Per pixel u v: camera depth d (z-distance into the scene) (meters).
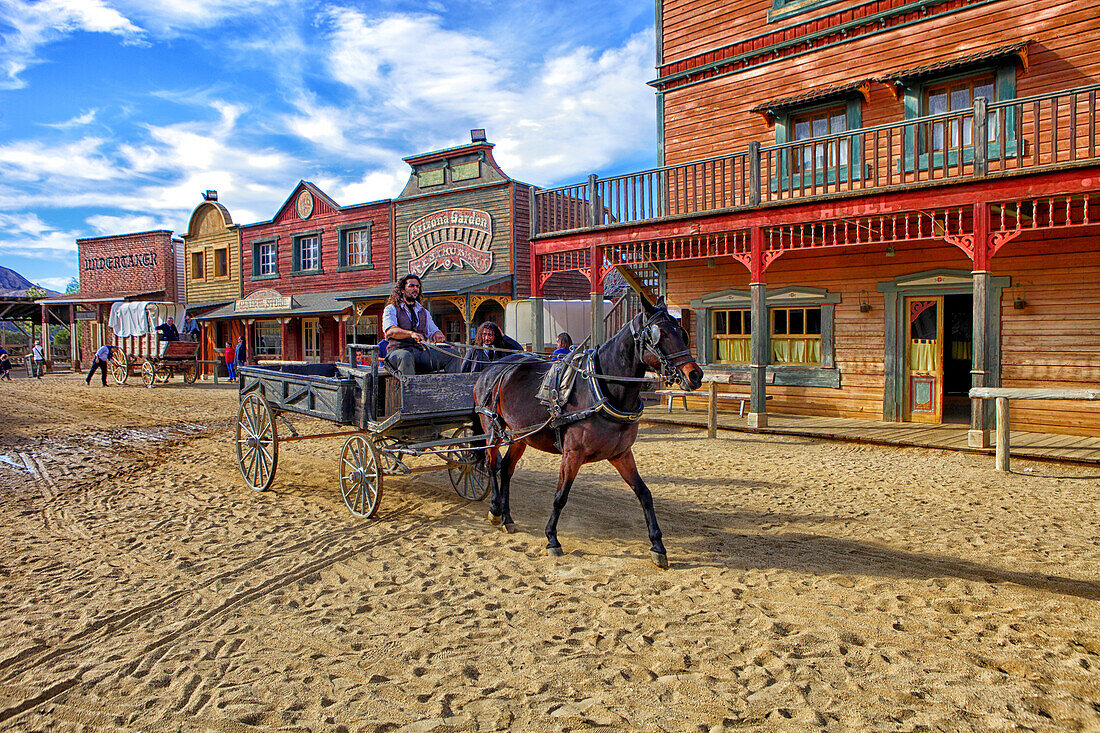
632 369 5.27
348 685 3.60
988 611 4.43
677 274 16.16
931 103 12.43
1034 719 3.21
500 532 6.33
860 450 10.46
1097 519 6.49
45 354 34.84
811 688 3.51
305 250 27.25
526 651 3.95
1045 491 7.63
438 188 22.77
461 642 4.07
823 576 5.09
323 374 8.97
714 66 15.09
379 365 7.05
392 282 24.22
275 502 7.50
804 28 13.90
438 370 7.69
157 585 5.03
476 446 7.11
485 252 21.50
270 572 5.29
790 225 11.85
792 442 11.27
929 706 3.34
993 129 11.59
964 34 12.02
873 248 13.27
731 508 7.11
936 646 3.95
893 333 13.03
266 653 3.96
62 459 10.15
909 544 5.82
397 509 7.17
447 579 5.14
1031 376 11.55
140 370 26.12
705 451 10.50
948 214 10.93
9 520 6.79
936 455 9.91
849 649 3.92
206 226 31.03
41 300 34.38
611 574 5.18
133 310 28.55
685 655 3.88
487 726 3.22
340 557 5.62
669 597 4.73
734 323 15.49
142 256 33.34
